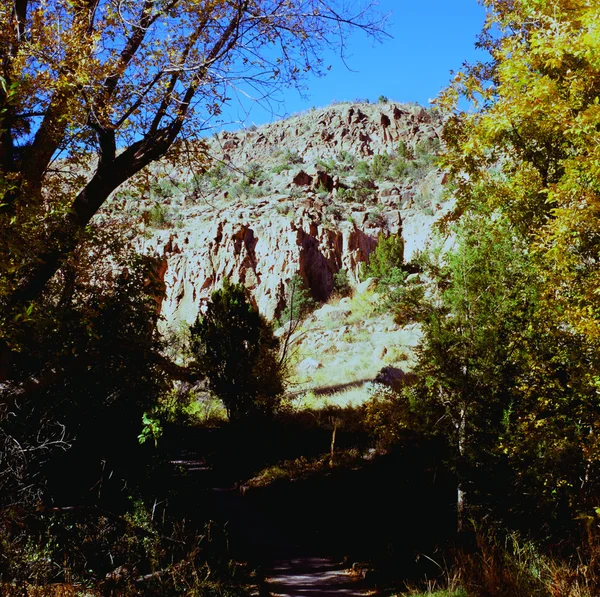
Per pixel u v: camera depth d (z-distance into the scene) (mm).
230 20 7812
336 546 10359
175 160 8617
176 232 75375
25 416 7484
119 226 8523
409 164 102000
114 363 7891
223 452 19141
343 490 13148
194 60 7672
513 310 8328
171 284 70250
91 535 7734
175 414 19594
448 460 8719
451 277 9727
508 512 7840
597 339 5734
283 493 14344
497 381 8359
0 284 5527
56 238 6734
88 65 6488
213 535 10172
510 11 7336
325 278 67375
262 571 9062
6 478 6121
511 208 7848
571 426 6602
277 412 21844
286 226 69062
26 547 6227
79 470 8578
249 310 21281
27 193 6168
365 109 135750
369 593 7938
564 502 6848
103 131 7453
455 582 6570
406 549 9125
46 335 7031
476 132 7008
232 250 68688
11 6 7098
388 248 58406
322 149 121062
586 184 5035
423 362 9422
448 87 8008
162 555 7918
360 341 32094
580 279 5785
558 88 5520
